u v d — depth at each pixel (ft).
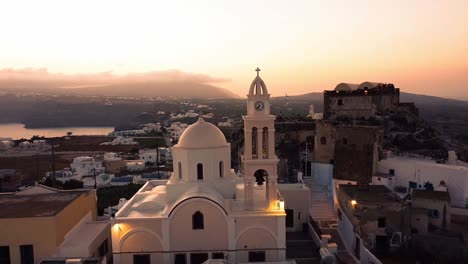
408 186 136.67
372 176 142.41
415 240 100.83
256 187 106.32
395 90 191.72
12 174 235.61
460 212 118.01
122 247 88.02
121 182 239.50
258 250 89.10
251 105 91.66
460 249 96.63
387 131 175.32
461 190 121.90
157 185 119.55
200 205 87.56
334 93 194.18
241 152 181.37
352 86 218.38
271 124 91.09
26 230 81.87
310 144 171.63
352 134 149.18
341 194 120.26
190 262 88.69
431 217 115.03
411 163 136.56
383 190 119.14
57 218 84.02
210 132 97.71
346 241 111.55
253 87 92.63
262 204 90.99
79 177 259.80
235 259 88.74
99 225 101.71
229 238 88.48
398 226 102.01
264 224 88.74
